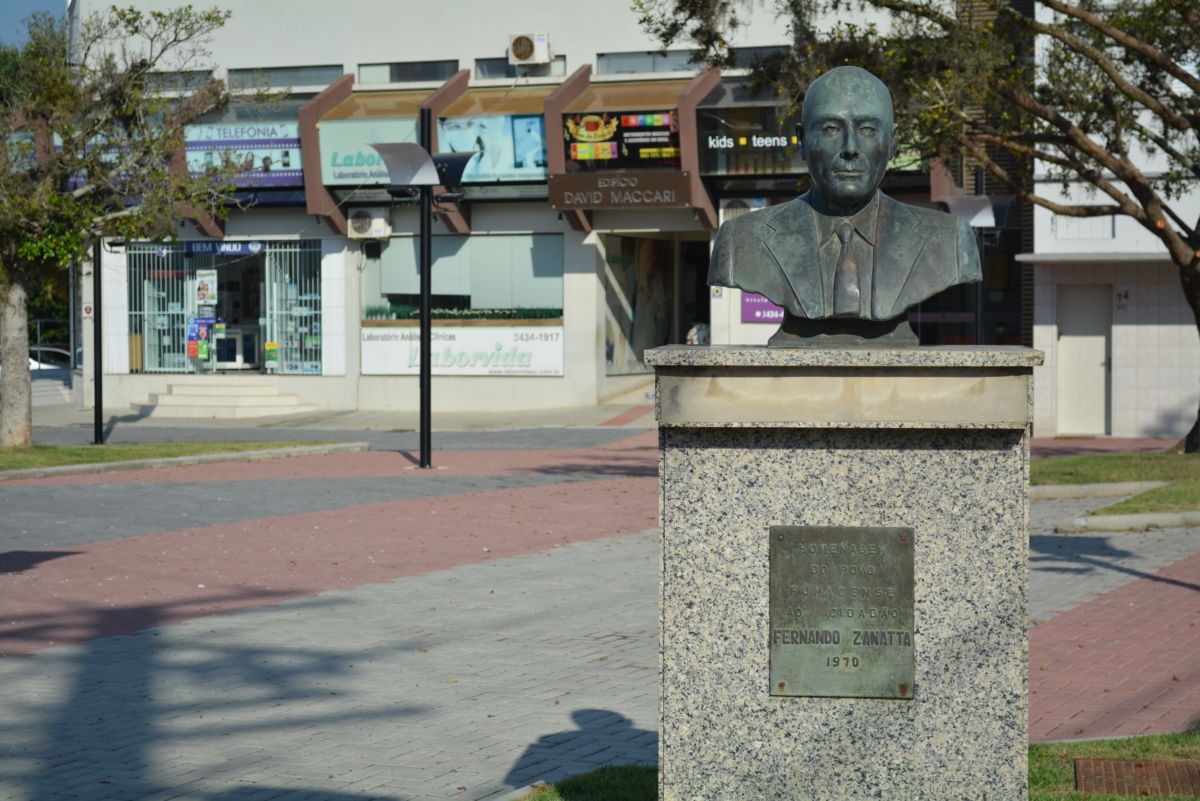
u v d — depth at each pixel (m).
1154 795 5.99
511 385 34.88
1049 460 21.02
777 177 31.95
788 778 5.13
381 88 34.94
